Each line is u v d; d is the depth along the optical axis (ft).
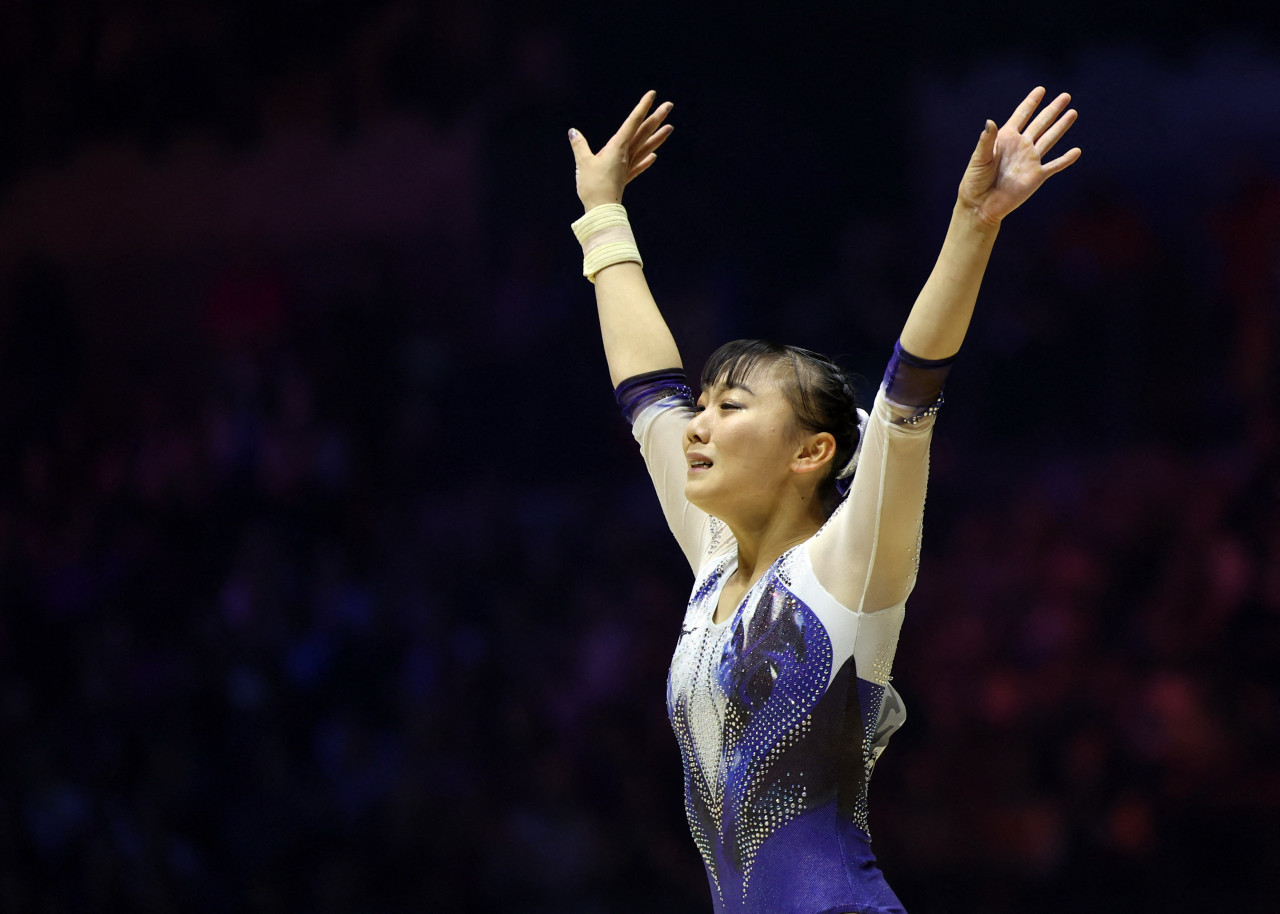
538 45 67.21
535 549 62.13
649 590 60.03
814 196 63.72
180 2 71.41
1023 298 60.95
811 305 63.36
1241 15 59.93
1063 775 51.29
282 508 65.21
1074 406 59.67
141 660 62.90
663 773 54.60
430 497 65.57
